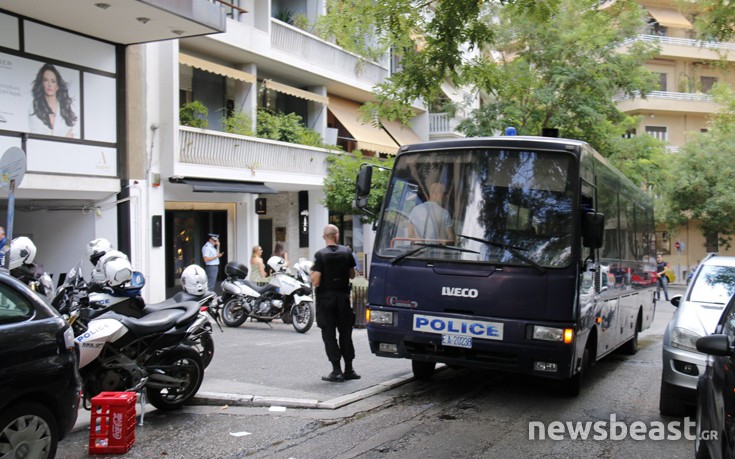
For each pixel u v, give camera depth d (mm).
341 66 24609
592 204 8500
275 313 14430
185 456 6020
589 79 21797
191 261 20078
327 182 18891
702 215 36250
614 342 10305
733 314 5488
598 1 11703
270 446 6305
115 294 7324
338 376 8906
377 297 8141
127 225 15172
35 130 13031
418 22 9820
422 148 8438
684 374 7309
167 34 14250
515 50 22938
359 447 6273
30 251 8711
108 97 14664
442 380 9430
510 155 8008
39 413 5172
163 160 17328
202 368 7605
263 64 21609
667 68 44406
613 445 6473
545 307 7340
